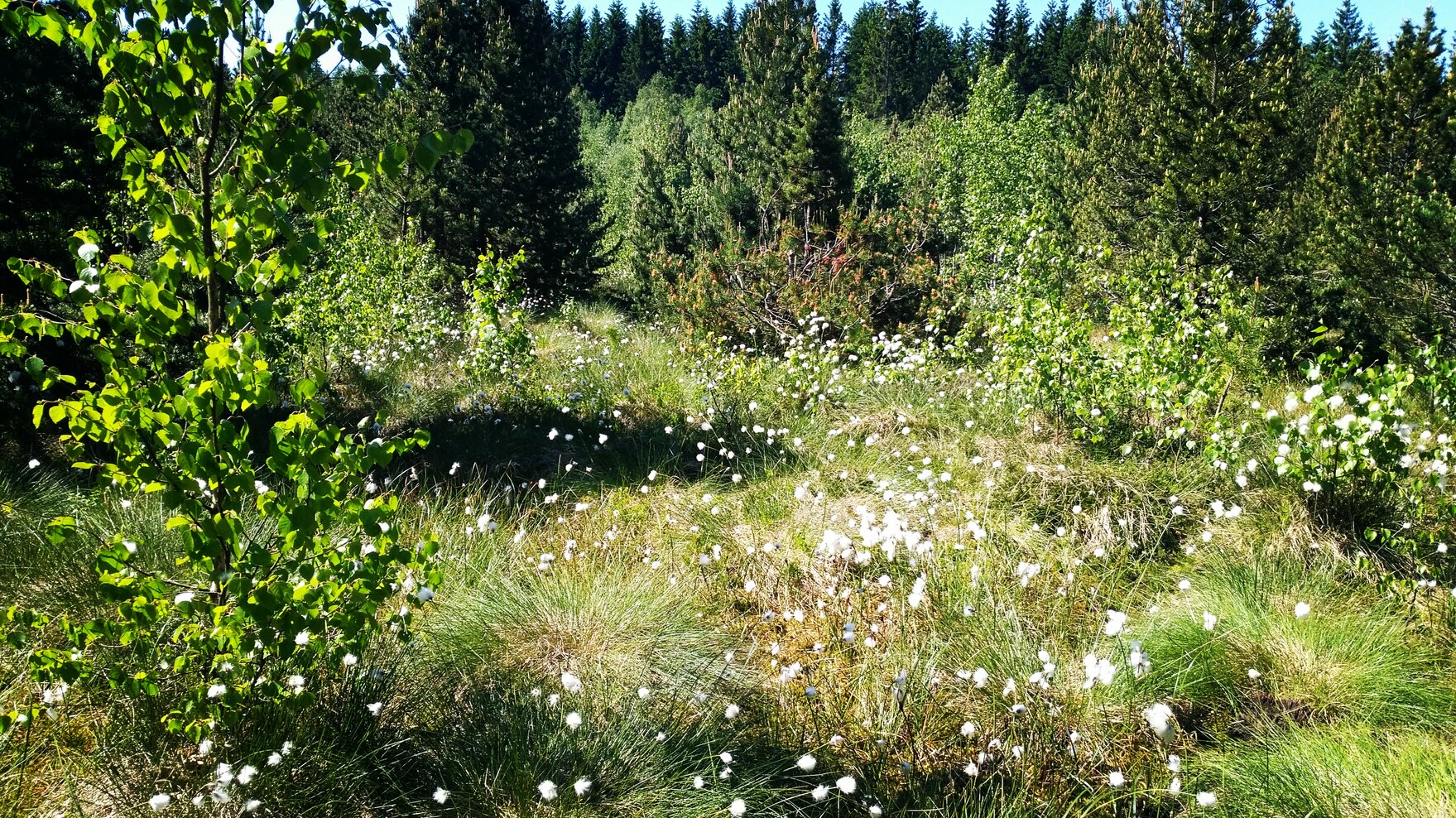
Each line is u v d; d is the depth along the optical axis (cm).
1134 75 1595
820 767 320
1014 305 704
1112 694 359
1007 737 340
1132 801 298
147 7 223
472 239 1712
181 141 257
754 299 1128
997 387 707
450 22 1794
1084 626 421
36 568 383
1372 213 1036
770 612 410
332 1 233
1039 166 2034
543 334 1190
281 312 280
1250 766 314
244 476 247
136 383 243
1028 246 709
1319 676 373
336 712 299
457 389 797
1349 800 296
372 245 991
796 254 1216
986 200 1859
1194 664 375
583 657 379
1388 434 459
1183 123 1345
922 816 301
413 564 282
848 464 612
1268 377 911
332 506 248
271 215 230
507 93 1786
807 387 787
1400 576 459
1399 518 492
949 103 3744
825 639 416
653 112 4184
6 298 573
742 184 1748
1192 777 319
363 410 738
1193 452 609
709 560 459
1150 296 722
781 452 629
